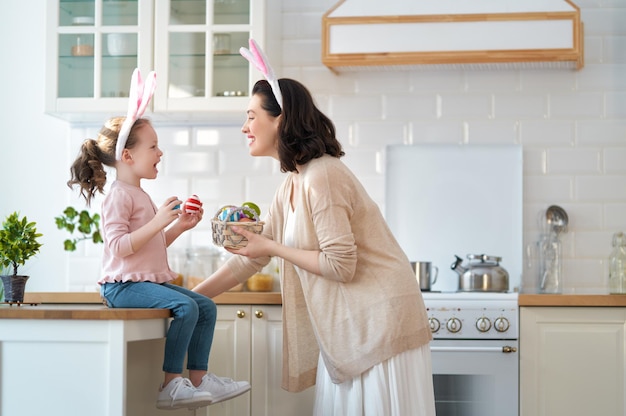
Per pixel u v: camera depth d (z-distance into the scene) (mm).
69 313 2527
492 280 3947
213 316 3031
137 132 2969
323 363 3002
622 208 4242
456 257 4070
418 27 4027
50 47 4070
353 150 4332
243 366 3648
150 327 2744
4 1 4543
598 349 3646
